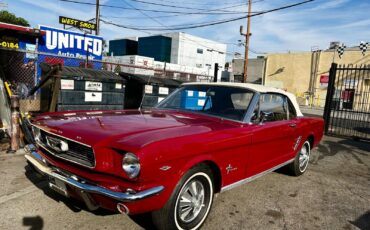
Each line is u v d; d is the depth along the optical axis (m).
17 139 5.47
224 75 46.38
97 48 19.33
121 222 3.33
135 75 7.93
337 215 3.98
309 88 37.56
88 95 6.70
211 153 3.22
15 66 11.30
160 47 55.31
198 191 3.25
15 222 3.19
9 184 4.13
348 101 13.68
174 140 2.86
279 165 4.73
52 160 3.13
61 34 17.30
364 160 7.41
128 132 2.94
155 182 2.70
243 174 3.83
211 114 4.11
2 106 6.20
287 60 39.34
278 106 4.68
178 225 3.02
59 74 6.21
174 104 4.57
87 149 2.82
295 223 3.67
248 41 27.28
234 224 3.51
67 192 2.97
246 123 3.88
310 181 5.33
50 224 3.20
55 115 3.73
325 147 8.76
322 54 36.44
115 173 2.67
